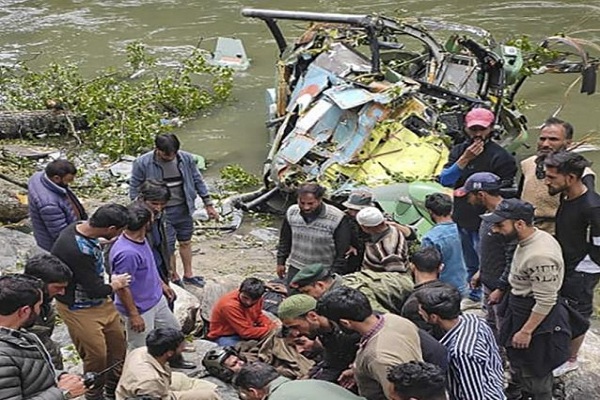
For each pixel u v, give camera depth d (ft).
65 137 50.47
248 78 58.80
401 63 45.55
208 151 47.85
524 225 21.72
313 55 45.03
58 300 22.94
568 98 53.72
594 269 23.79
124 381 20.98
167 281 27.63
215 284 30.89
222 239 38.42
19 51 65.72
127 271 23.59
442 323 19.34
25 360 16.69
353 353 20.57
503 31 67.92
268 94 48.93
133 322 23.86
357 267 28.30
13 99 53.42
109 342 23.98
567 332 22.72
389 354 17.51
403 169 36.99
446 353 18.70
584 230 23.32
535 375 22.97
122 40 67.87
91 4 78.48
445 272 26.78
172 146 30.71
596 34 66.33
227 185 43.70
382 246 25.68
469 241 30.25
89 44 67.10
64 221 26.55
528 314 22.36
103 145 47.98
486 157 29.25
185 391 22.22
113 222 22.29
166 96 52.70
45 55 64.69
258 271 35.29
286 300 23.04
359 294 18.17
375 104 38.99
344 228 27.63
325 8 76.02
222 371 24.98
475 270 30.58
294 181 37.76
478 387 18.93
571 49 62.80
